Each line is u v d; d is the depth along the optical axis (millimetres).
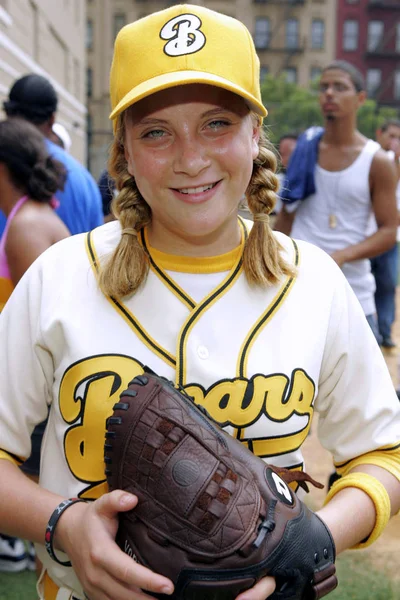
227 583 1061
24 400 1332
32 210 2344
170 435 1094
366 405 1388
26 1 13148
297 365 1295
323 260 1418
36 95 3279
